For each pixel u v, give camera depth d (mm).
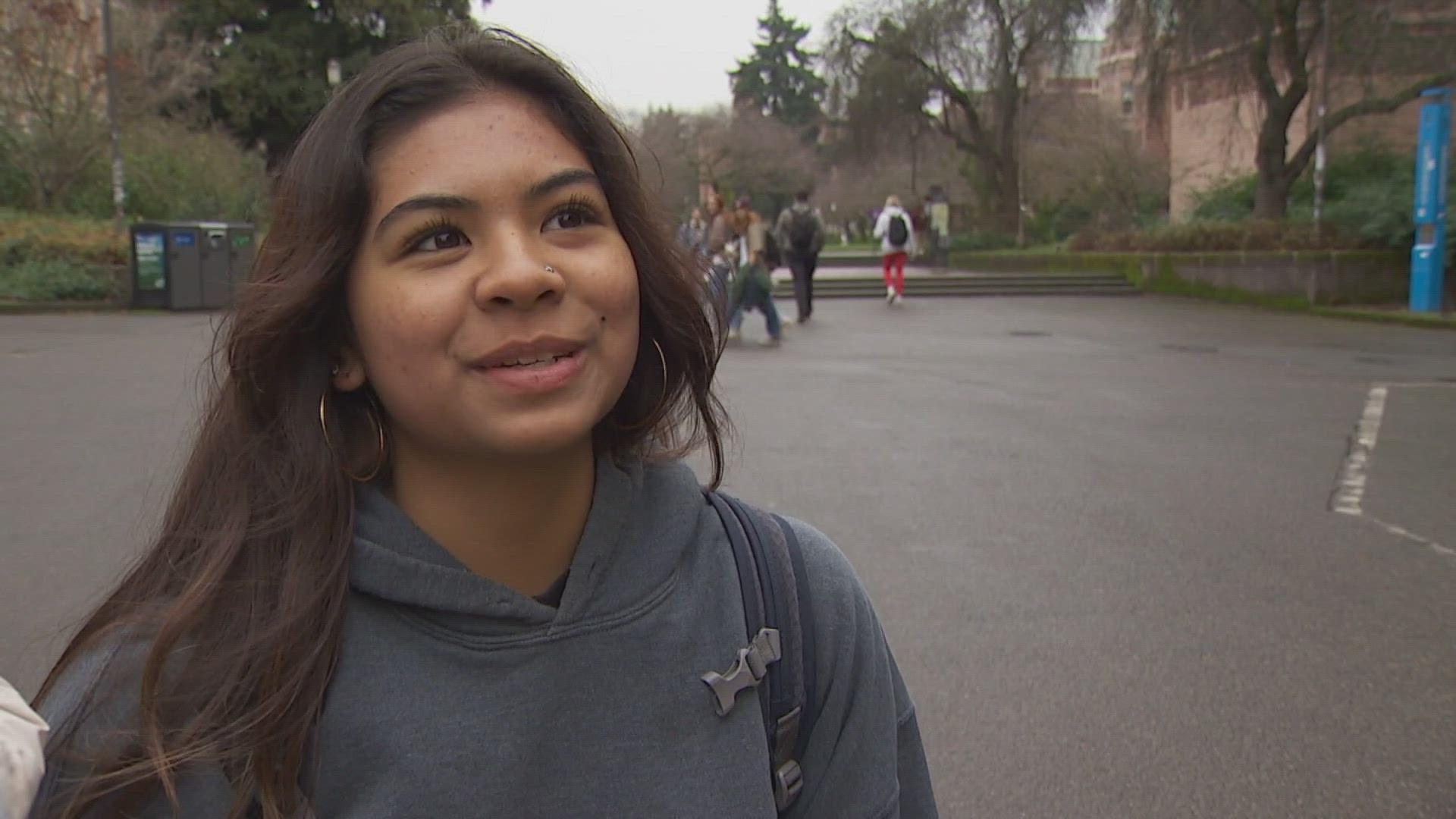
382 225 1077
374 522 1115
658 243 1235
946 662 4238
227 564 1072
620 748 1108
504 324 1063
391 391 1100
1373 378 12242
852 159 41469
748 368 12367
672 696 1134
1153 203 34938
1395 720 3805
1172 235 26531
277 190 1145
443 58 1121
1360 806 3295
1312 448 8281
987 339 16219
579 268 1097
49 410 8664
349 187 1081
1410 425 9266
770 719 1202
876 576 5203
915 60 37531
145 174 24141
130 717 1044
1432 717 3824
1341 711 3859
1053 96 38188
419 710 1064
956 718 3793
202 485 1147
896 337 16281
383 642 1086
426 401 1083
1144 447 8250
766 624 1205
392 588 1082
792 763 1214
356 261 1105
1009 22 36188
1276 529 6039
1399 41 24469
